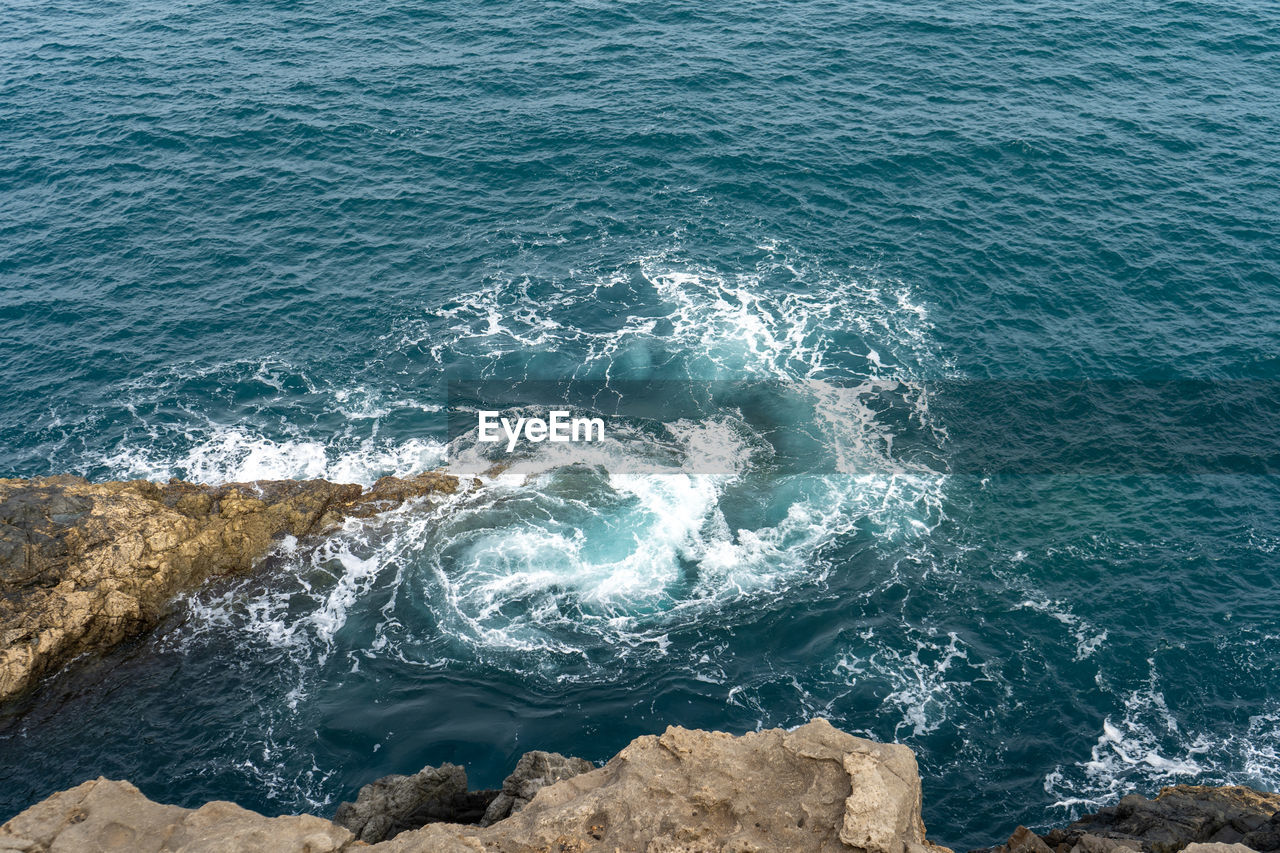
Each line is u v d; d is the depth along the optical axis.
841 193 74.44
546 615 48.09
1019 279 67.25
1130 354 62.03
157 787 40.28
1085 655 46.12
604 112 82.25
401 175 75.94
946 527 52.44
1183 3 98.69
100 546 46.81
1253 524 52.31
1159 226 71.00
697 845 25.80
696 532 52.16
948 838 38.88
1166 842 31.86
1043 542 51.59
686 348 62.97
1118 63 89.19
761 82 86.00
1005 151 77.94
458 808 37.25
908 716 43.59
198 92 84.69
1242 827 32.41
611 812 26.91
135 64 88.88
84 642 45.59
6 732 42.31
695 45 91.19
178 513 49.69
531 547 51.38
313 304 65.44
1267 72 88.38
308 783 40.56
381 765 41.31
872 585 49.47
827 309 65.62
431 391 60.16
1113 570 50.12
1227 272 67.38
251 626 47.50
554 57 89.44
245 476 54.50
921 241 70.44
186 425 57.31
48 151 77.31
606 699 44.22
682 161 77.38
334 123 80.88
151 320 63.66
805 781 27.50
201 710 43.56
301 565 50.25
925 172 76.12
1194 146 78.69
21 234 69.44
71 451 55.22
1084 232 70.62
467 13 96.81
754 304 66.12
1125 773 41.28
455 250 69.88
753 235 71.38
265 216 71.94
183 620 47.66
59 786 40.25
